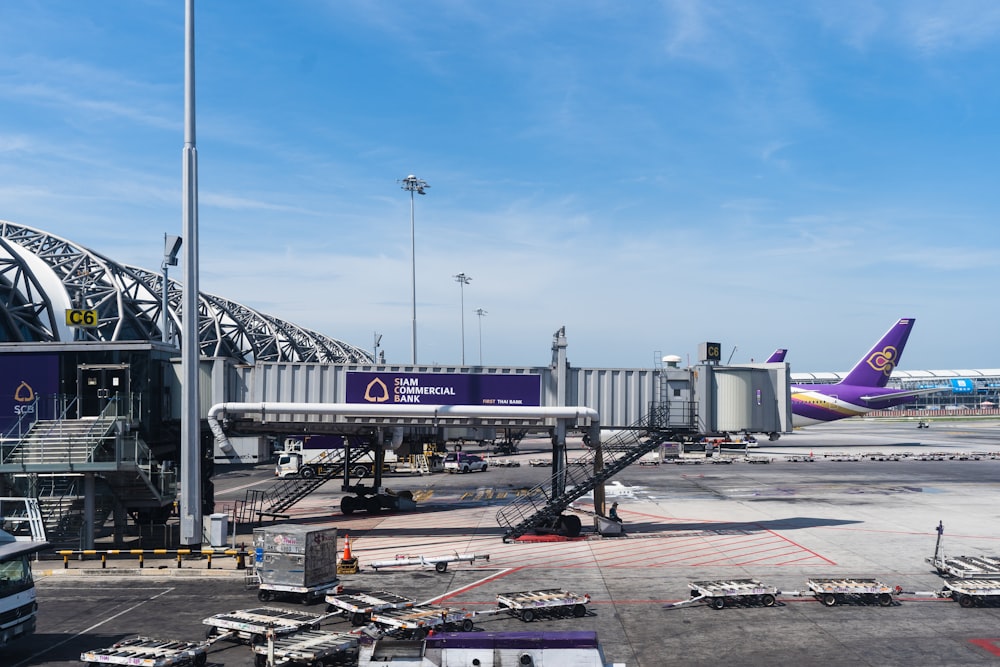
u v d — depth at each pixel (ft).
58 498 113.39
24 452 108.47
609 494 187.83
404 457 262.26
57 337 249.34
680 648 68.03
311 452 241.96
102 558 101.45
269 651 62.28
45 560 107.14
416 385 129.08
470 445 392.06
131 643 65.51
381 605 75.61
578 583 93.71
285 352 470.80
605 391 131.34
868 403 362.33
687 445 323.57
